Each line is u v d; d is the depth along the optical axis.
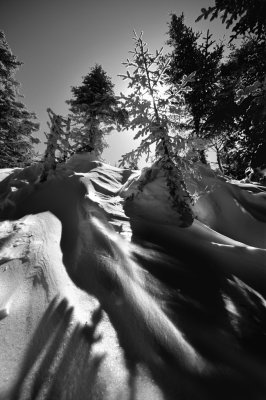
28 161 17.12
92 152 13.27
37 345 2.56
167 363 2.44
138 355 2.50
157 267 4.02
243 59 7.16
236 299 3.65
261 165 6.29
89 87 16.19
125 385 2.17
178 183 6.06
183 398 2.11
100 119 15.94
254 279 4.38
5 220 5.97
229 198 7.87
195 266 4.37
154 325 2.89
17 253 4.23
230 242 5.72
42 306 3.09
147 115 6.21
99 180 8.20
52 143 8.36
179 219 5.89
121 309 3.10
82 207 6.05
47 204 6.65
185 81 6.00
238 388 2.28
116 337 2.69
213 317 3.15
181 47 15.70
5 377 2.22
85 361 2.38
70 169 9.06
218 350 2.68
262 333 3.04
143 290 3.45
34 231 5.04
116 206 6.17
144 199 6.17
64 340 2.61
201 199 7.51
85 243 4.56
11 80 17.44
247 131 6.51
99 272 3.76
